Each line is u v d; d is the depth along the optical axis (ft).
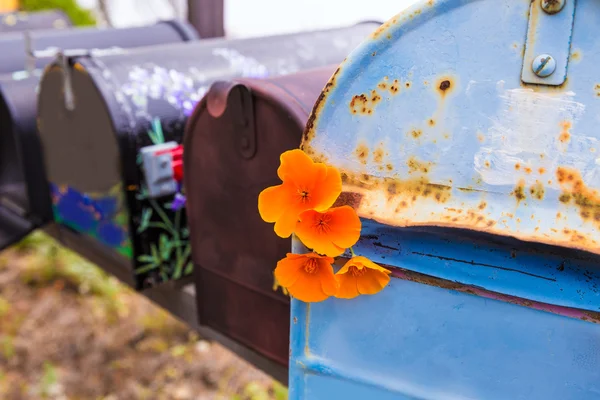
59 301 3.78
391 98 1.13
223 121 1.68
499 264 1.12
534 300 1.10
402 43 1.11
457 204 1.10
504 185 1.07
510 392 1.18
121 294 3.93
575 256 1.04
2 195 2.91
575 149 1.01
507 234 1.04
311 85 1.65
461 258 1.15
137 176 2.08
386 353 1.30
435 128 1.11
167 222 2.21
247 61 2.37
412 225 1.13
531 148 1.04
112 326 3.59
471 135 1.08
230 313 1.96
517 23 1.02
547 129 1.02
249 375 3.21
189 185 1.89
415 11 1.09
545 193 1.03
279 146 1.55
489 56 1.05
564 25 0.98
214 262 1.92
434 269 1.19
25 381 3.10
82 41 3.30
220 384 3.13
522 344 1.15
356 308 1.30
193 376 3.19
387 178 1.17
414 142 1.13
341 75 1.16
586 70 0.98
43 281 3.99
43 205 2.64
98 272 3.99
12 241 2.70
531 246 1.07
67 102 2.20
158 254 2.23
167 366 3.26
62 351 3.34
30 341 3.40
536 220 1.03
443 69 1.09
